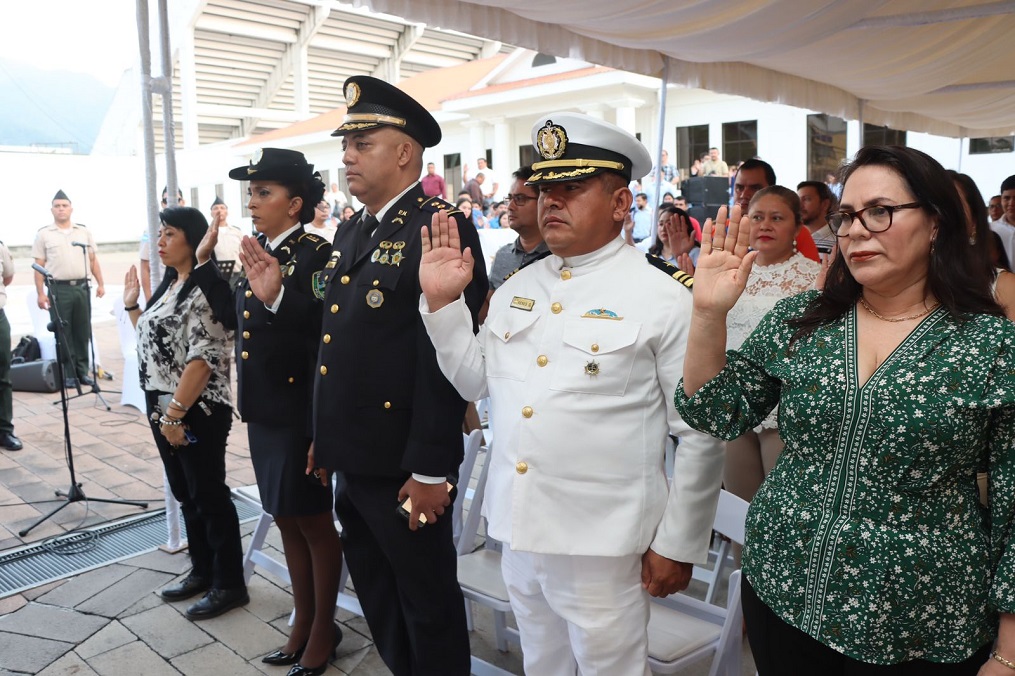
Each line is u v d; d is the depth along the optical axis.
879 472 1.29
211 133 32.12
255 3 24.05
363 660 2.80
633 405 1.73
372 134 2.25
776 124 14.50
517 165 17.72
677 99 15.59
